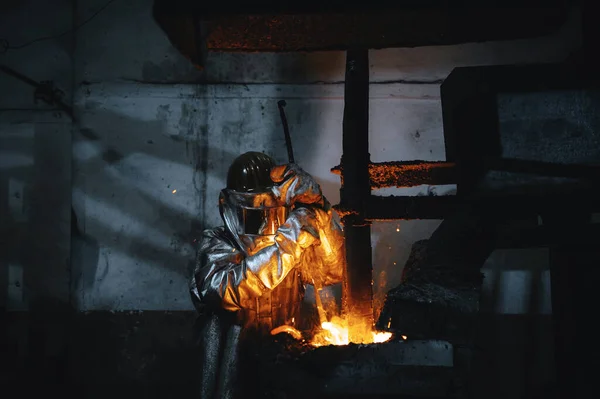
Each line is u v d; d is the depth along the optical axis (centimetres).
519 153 236
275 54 397
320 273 328
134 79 400
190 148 396
